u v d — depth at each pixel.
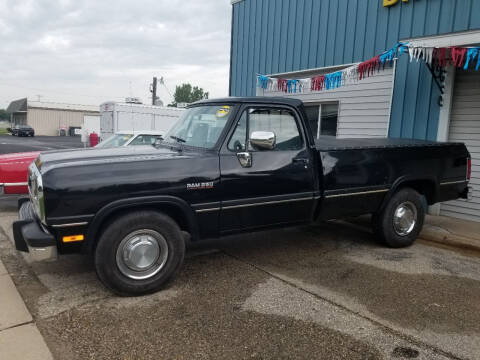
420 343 3.16
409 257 5.25
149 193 3.80
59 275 4.40
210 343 3.12
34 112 60.88
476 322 3.52
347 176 4.96
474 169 6.95
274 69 10.29
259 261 4.97
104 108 16.11
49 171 3.53
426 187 5.88
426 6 7.04
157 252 3.91
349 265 4.89
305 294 4.02
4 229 6.20
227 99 4.57
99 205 3.61
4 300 3.78
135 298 3.87
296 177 4.64
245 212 4.39
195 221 4.11
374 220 5.57
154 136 9.26
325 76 7.79
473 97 6.86
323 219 5.00
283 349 3.05
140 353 2.98
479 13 6.34
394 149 5.31
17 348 3.00
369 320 3.51
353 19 8.30
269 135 4.07
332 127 9.29
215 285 4.21
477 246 5.55
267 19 10.42
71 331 3.26
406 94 7.54
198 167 4.06
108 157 4.00
